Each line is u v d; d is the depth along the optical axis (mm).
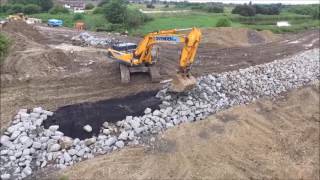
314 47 46469
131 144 19312
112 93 24422
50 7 78375
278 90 28969
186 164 18234
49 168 17172
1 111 21250
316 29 71062
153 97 24156
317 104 27719
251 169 18625
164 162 18203
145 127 20578
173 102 23250
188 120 22125
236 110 24219
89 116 21250
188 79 22359
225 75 29453
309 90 29641
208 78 27781
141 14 68438
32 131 19266
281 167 19047
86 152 18297
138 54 25547
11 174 16609
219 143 20266
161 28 62812
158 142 19656
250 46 44688
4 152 17734
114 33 52812
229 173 17969
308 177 18578
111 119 21094
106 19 65438
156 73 26203
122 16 63719
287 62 36156
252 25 73750
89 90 24594
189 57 21891
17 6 72688
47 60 28188
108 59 30922
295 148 20984
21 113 20891
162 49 37812
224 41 47125
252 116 23859
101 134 19766
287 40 52094
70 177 16656
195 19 74250
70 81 25625
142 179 16969
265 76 31141
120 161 17953
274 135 22219
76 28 56125
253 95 27312
